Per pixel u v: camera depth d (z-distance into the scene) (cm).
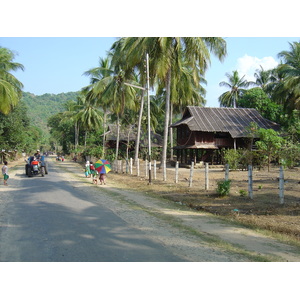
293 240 656
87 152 4466
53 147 13000
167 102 2230
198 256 535
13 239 620
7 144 3709
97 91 2981
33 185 1633
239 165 2511
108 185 1691
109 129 4784
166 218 855
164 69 1933
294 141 2614
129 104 3173
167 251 556
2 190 1440
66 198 1185
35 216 847
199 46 1903
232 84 4994
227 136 3338
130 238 638
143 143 4488
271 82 4494
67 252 541
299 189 1359
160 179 1917
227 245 607
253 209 973
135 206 1041
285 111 3569
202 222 816
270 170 2386
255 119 3406
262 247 604
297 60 3269
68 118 6831
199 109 3416
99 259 509
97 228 715
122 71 2909
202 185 1580
